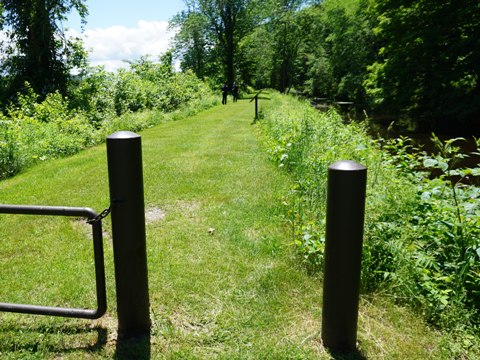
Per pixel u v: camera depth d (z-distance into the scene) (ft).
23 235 14.21
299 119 29.99
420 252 10.46
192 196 18.24
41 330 8.63
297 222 13.96
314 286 10.46
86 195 19.03
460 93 55.31
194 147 31.27
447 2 57.16
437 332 8.71
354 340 7.97
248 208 16.40
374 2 66.33
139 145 7.65
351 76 105.50
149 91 69.10
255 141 33.94
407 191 12.38
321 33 151.23
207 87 102.17
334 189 7.13
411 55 59.88
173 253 12.38
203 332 8.62
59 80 74.54
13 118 37.63
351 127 24.94
